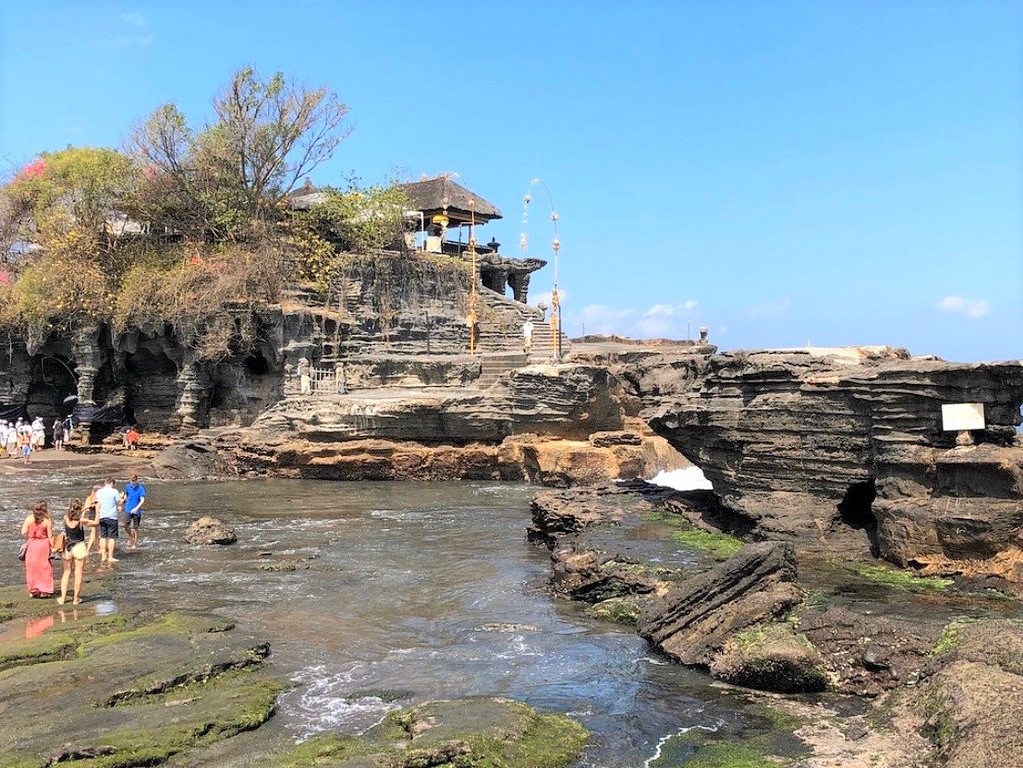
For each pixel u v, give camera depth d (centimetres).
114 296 4469
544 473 3409
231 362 4444
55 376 4900
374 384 4338
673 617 1305
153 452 4269
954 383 1509
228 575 1838
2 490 3169
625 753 930
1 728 951
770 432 1783
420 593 1684
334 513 2756
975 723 848
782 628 1162
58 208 4831
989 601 1262
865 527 1664
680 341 5753
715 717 1026
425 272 5044
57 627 1367
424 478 3653
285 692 1118
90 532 2183
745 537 1750
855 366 1752
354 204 4997
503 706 1000
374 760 857
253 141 4916
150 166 4872
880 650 1091
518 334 5166
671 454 3750
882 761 865
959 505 1416
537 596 1648
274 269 4431
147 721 977
